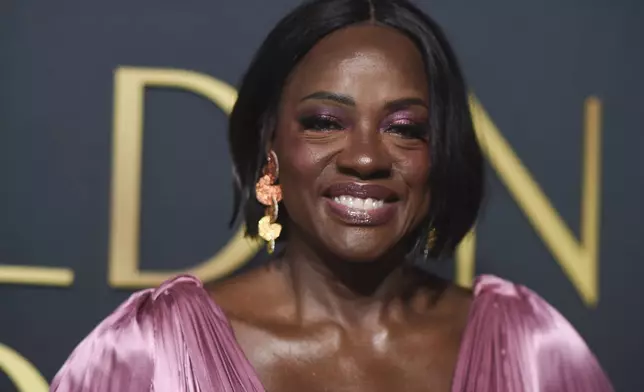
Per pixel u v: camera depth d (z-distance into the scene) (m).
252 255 2.95
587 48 3.04
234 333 1.71
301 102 1.67
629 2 3.05
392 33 1.70
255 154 1.80
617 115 3.04
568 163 3.02
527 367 1.77
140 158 2.92
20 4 2.90
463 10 3.00
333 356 1.71
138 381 1.64
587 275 3.01
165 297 1.71
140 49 2.94
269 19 2.96
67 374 1.68
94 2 2.93
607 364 3.03
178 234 2.95
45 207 2.91
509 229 3.01
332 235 1.65
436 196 1.77
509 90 3.01
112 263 2.90
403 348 1.74
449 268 2.97
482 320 1.78
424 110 1.69
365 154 1.62
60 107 2.91
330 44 1.68
